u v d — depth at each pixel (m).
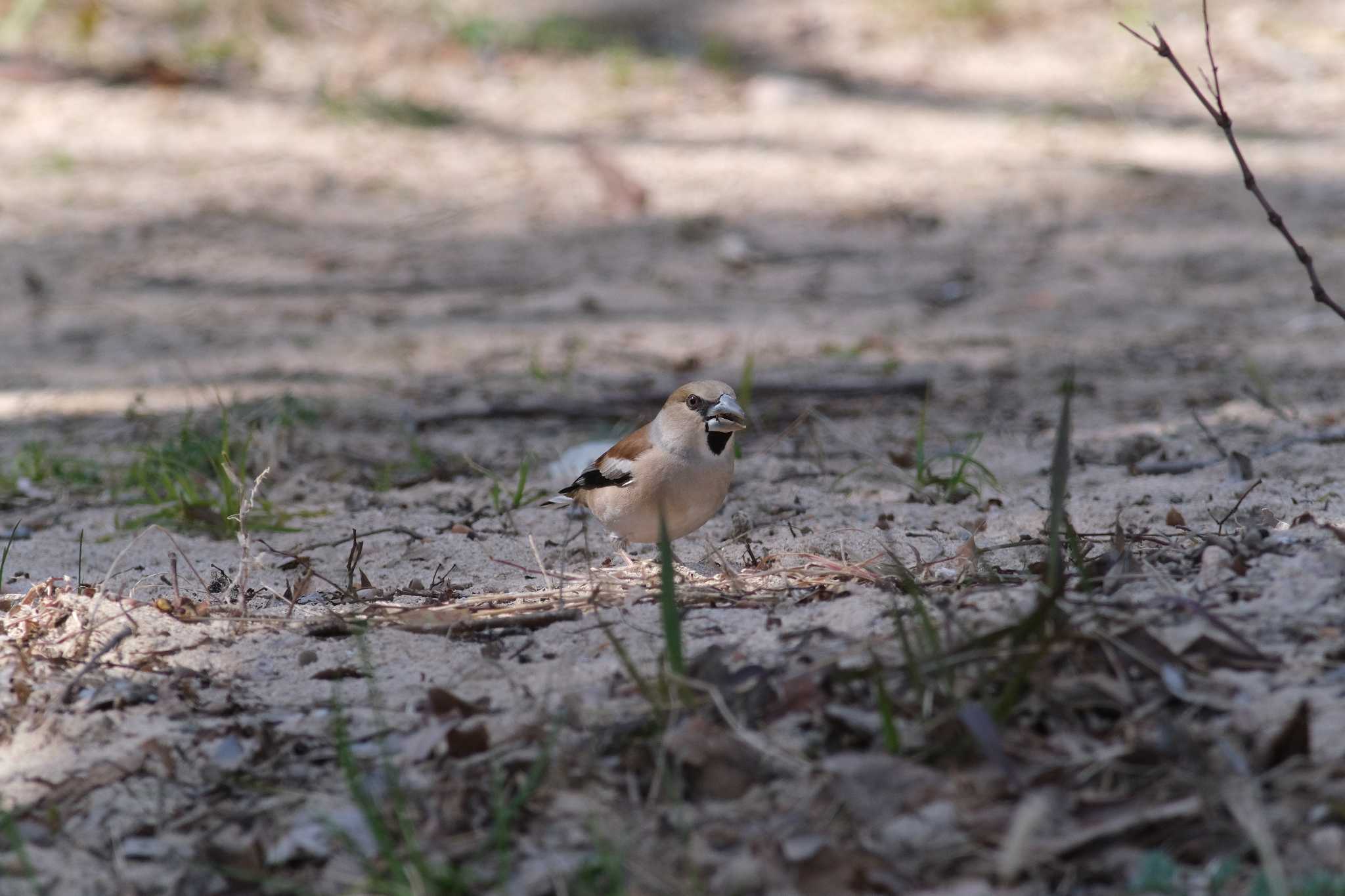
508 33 31.50
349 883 5.60
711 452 8.77
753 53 31.81
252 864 5.77
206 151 24.98
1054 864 5.29
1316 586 6.88
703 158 25.80
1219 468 10.71
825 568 8.13
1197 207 22.69
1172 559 7.61
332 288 19.55
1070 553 7.68
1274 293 18.39
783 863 5.38
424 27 31.22
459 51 30.27
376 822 5.54
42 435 13.79
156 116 26.23
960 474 10.56
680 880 5.38
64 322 18.08
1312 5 32.94
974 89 29.84
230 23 30.20
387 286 19.64
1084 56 31.20
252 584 9.09
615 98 28.98
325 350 16.91
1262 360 15.43
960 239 21.56
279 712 6.80
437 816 5.84
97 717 6.75
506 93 28.86
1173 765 5.58
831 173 24.89
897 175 24.77
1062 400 14.23
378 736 6.51
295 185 23.77
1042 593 6.27
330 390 15.25
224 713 6.81
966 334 17.25
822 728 6.04
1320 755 5.56
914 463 11.96
